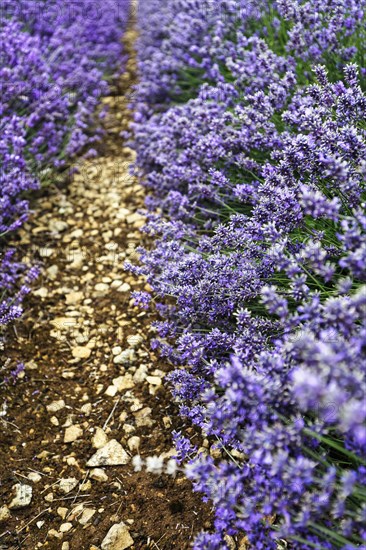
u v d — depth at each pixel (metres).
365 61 3.06
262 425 1.56
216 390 2.14
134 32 6.98
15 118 3.37
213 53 3.78
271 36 3.55
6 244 3.31
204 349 2.16
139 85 4.64
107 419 2.36
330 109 2.37
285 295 2.13
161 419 2.33
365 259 1.53
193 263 2.30
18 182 3.19
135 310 2.88
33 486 2.12
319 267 1.66
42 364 2.63
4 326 2.72
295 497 1.48
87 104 4.54
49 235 3.44
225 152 2.89
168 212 3.36
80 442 2.27
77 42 5.06
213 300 2.22
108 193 3.83
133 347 2.68
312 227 2.29
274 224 2.00
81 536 1.94
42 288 3.05
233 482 1.52
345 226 1.60
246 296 2.16
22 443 2.28
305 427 1.58
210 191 2.78
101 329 2.80
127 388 2.48
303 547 1.48
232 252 2.30
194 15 4.37
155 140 3.63
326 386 1.29
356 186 1.84
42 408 2.42
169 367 2.55
